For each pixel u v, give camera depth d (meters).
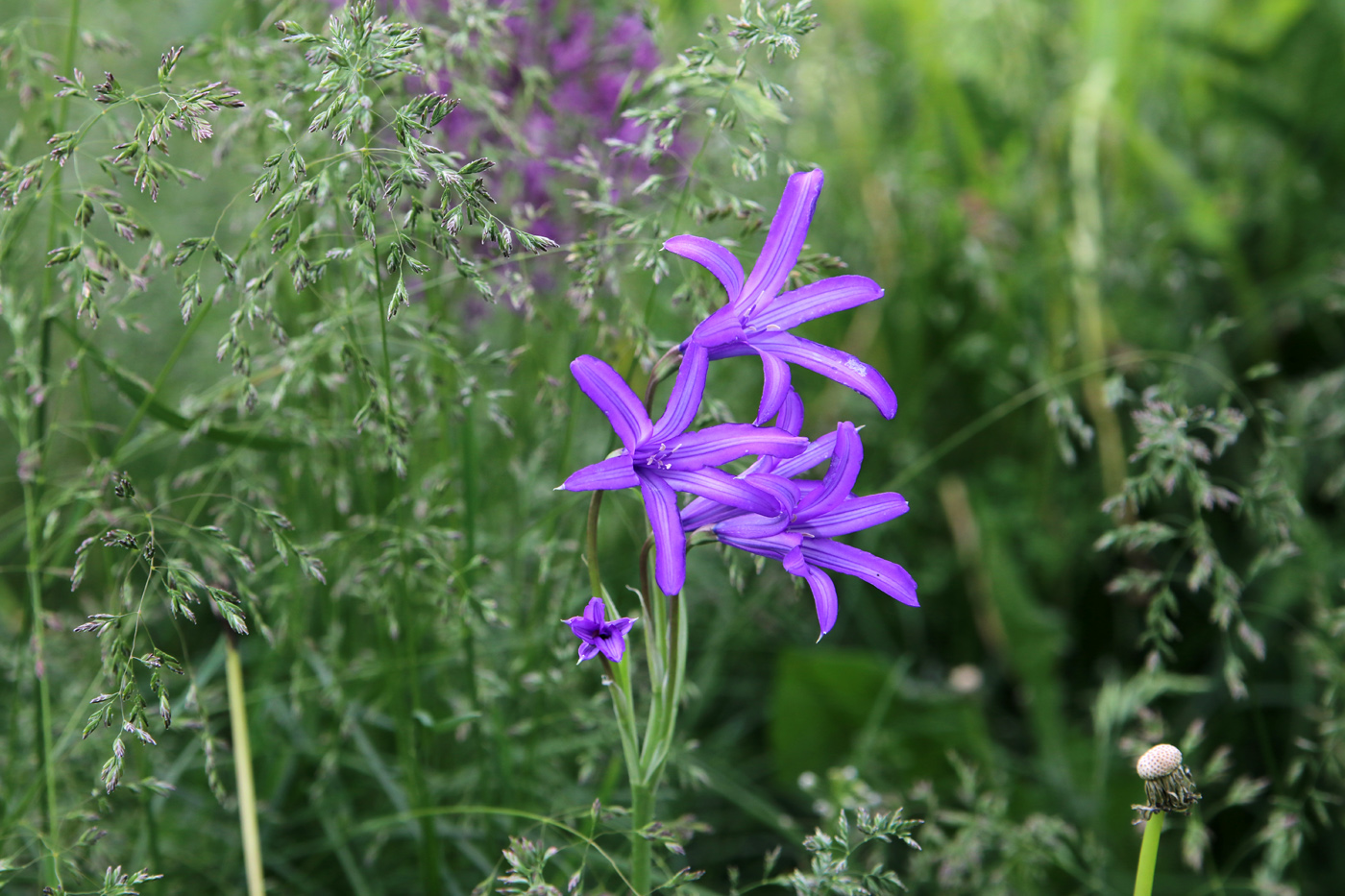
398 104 0.70
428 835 0.70
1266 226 1.12
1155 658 0.72
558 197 0.77
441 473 0.71
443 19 0.74
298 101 0.71
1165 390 0.72
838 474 0.57
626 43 0.77
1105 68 1.02
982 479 0.98
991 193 1.05
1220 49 1.13
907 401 1.00
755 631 0.91
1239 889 0.78
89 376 0.93
